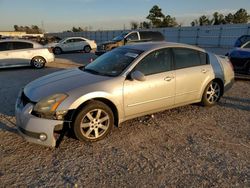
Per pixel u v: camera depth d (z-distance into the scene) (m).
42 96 3.65
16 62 11.77
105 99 3.98
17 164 3.33
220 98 5.83
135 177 3.05
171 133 4.27
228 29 30.75
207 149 3.73
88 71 4.58
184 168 3.24
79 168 3.25
